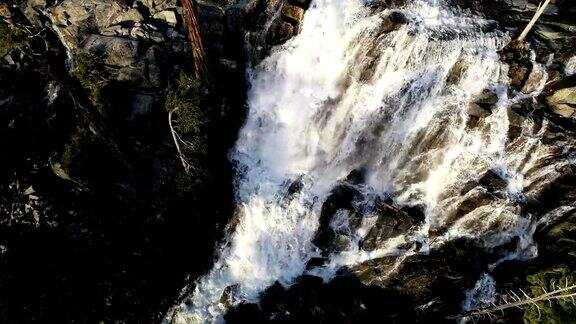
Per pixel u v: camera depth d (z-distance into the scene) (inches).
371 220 1150.3
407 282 1127.6
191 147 1148.5
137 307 1157.7
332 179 1225.4
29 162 1125.1
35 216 1087.6
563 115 1096.8
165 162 1187.9
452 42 1130.7
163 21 1202.0
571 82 1080.2
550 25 1163.3
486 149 1131.3
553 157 1095.0
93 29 1206.3
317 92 1254.9
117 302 1131.3
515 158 1121.4
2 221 1060.5
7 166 1107.3
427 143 1157.1
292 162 1264.8
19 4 1195.3
